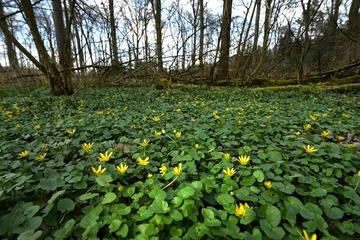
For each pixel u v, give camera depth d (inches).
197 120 176.6
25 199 74.3
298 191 74.6
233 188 75.0
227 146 121.6
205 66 545.6
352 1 530.6
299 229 60.3
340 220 67.8
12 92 405.4
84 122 168.2
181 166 83.2
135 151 112.1
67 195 76.4
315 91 363.3
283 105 260.1
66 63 343.3
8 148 112.0
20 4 295.9
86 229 57.1
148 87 450.0
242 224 61.7
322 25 660.7
